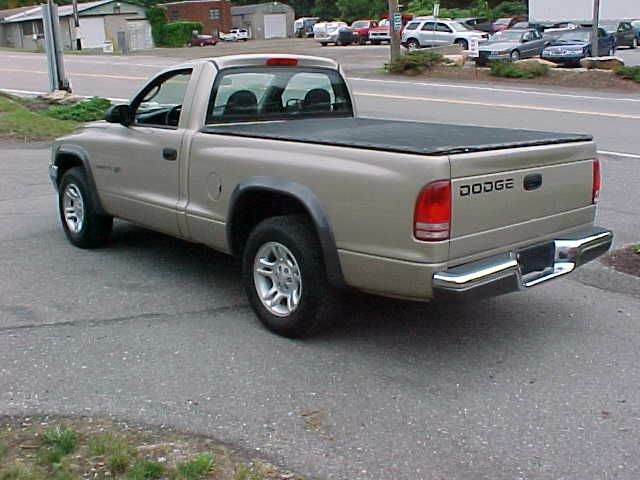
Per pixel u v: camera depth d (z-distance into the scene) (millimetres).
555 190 5156
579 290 6406
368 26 51500
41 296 6102
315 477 3646
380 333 5426
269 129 5703
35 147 13523
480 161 4559
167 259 7156
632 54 36781
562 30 34719
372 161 4617
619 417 4273
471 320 5715
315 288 5043
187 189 5961
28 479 3496
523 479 3664
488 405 4395
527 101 20047
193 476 3570
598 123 16188
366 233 4660
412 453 3877
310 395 4484
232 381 4648
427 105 19281
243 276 5508
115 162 6738
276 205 5473
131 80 24953
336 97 6906
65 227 7570
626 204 9500
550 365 4938
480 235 4641
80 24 62469
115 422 4121
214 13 82312
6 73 27922
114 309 5836
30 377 4660
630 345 5270
